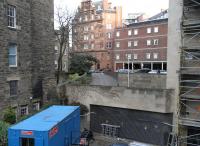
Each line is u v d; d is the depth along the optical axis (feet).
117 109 72.79
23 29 75.56
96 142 66.59
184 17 60.08
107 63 276.00
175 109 63.46
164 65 223.51
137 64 245.24
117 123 72.74
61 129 46.68
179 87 58.59
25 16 76.33
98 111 76.38
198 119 57.62
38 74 85.56
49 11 90.68
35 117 49.34
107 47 278.67
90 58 196.54
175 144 58.39
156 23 225.76
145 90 66.90
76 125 58.03
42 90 86.69
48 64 90.79
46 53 89.71
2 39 66.13
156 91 65.00
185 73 58.13
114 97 72.74
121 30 253.85
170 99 63.93
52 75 92.89
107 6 283.79
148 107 66.59
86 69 153.48
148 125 67.26
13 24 71.67
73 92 81.10
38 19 85.20
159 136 65.36
